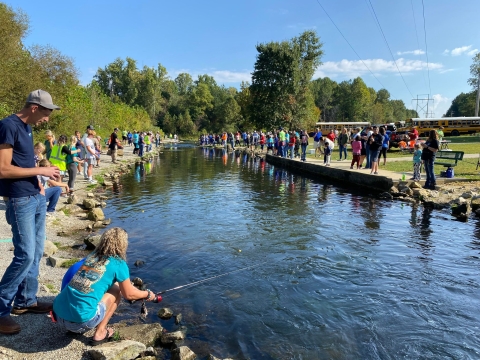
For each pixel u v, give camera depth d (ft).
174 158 110.22
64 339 13.56
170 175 67.46
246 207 40.34
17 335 13.56
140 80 282.77
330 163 71.67
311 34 182.29
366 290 19.98
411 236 29.66
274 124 182.70
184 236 29.37
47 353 12.69
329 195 48.08
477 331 16.15
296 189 52.90
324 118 384.88
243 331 16.05
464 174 52.42
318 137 89.56
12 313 14.92
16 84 68.18
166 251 25.84
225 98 331.98
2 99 66.59
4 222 27.84
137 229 31.12
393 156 80.43
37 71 73.92
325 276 21.81
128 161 84.48
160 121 315.58
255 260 24.27
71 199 38.47
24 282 14.66
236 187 54.34
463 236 29.60
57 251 24.39
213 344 15.10
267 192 50.24
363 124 205.05
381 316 17.35
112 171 65.41
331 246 27.17
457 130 140.97
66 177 52.95
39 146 33.12
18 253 13.00
